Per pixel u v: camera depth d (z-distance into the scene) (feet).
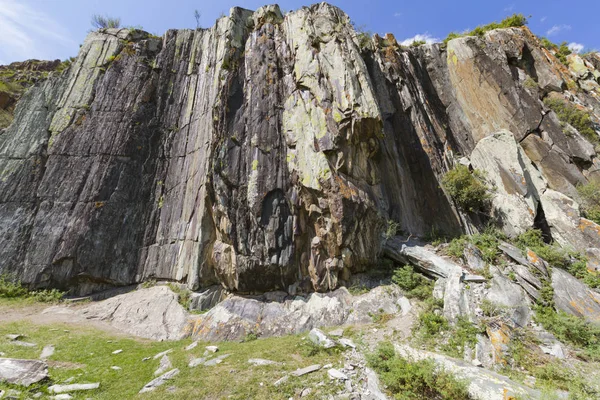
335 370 22.16
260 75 52.06
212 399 19.92
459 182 47.83
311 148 43.93
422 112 58.90
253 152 46.21
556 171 51.88
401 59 65.51
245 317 36.42
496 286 32.40
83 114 58.90
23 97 61.87
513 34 67.05
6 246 48.44
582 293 31.45
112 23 70.74
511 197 46.47
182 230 50.49
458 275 34.09
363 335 29.63
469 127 61.82
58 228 49.96
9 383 20.53
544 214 45.52
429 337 27.40
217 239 45.75
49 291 47.11
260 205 42.98
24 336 32.12
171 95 64.28
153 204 56.08
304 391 20.15
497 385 18.21
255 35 57.16
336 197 40.24
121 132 57.72
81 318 40.45
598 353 23.61
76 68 63.72
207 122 54.95
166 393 20.70
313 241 41.63
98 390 21.54
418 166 51.75
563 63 74.59
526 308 29.66
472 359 23.75
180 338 35.47
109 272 49.37
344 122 43.01
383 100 56.44
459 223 45.85
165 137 60.95
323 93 45.93
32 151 55.72
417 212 48.70
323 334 28.89
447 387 18.07
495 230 44.55
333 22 52.49
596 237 40.24
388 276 40.40
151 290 47.19
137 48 65.98
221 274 43.45
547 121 55.93
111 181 54.13
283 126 48.24
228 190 44.50
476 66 63.93
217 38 63.00
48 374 22.93
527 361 23.12
